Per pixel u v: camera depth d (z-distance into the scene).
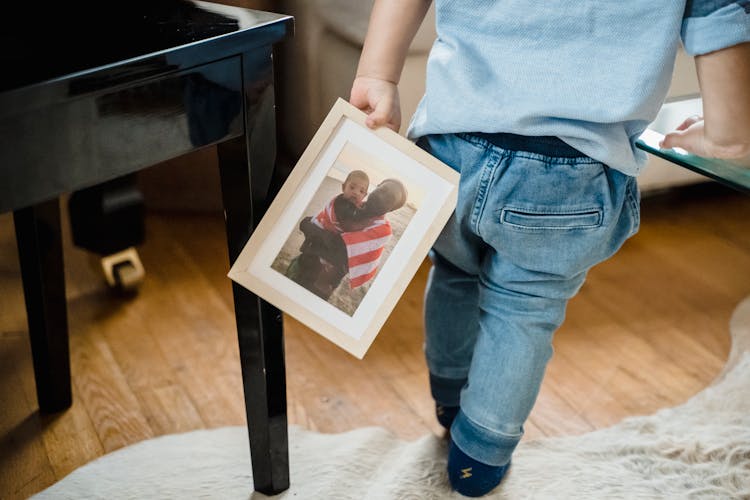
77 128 0.77
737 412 1.36
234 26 0.87
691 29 0.88
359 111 1.00
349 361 1.48
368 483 1.21
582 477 1.23
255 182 0.97
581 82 0.92
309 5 1.63
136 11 0.91
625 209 1.04
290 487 1.20
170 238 1.80
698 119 0.99
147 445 1.27
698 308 1.65
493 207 1.00
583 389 1.43
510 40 0.94
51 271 1.23
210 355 1.48
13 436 1.29
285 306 1.00
